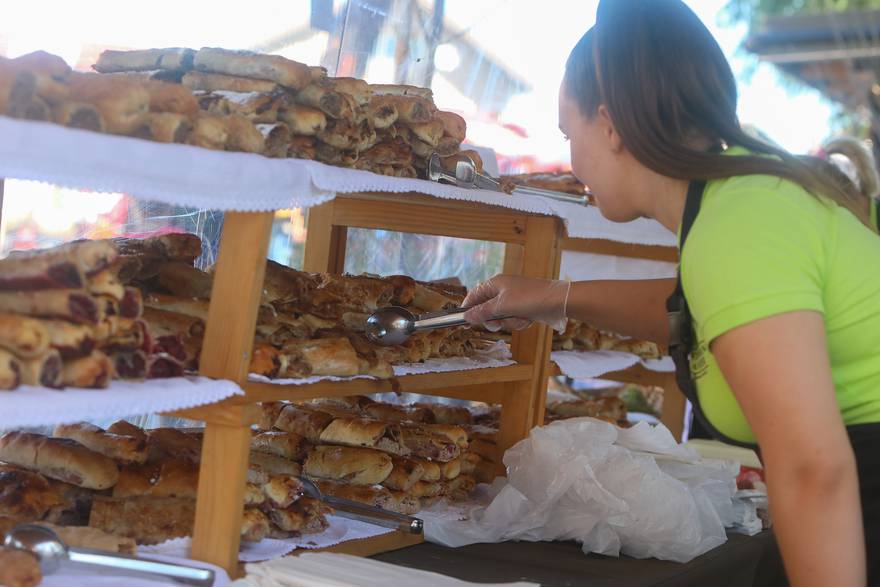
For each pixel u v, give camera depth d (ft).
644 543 5.82
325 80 5.18
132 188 3.57
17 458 4.64
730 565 6.15
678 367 4.36
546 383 7.24
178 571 3.96
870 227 4.43
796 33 17.31
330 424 5.86
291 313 5.20
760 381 3.50
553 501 5.94
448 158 6.14
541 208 6.68
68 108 3.57
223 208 3.96
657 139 4.14
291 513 4.89
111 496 4.61
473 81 11.11
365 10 8.61
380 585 4.14
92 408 3.45
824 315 3.93
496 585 4.27
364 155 5.48
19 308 3.53
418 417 6.77
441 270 10.07
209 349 4.32
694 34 4.18
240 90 4.81
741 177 3.96
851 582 3.43
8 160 3.19
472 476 7.08
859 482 4.22
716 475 6.74
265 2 7.78
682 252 3.97
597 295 5.95
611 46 4.23
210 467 4.33
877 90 17.44
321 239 7.39
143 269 4.80
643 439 6.79
